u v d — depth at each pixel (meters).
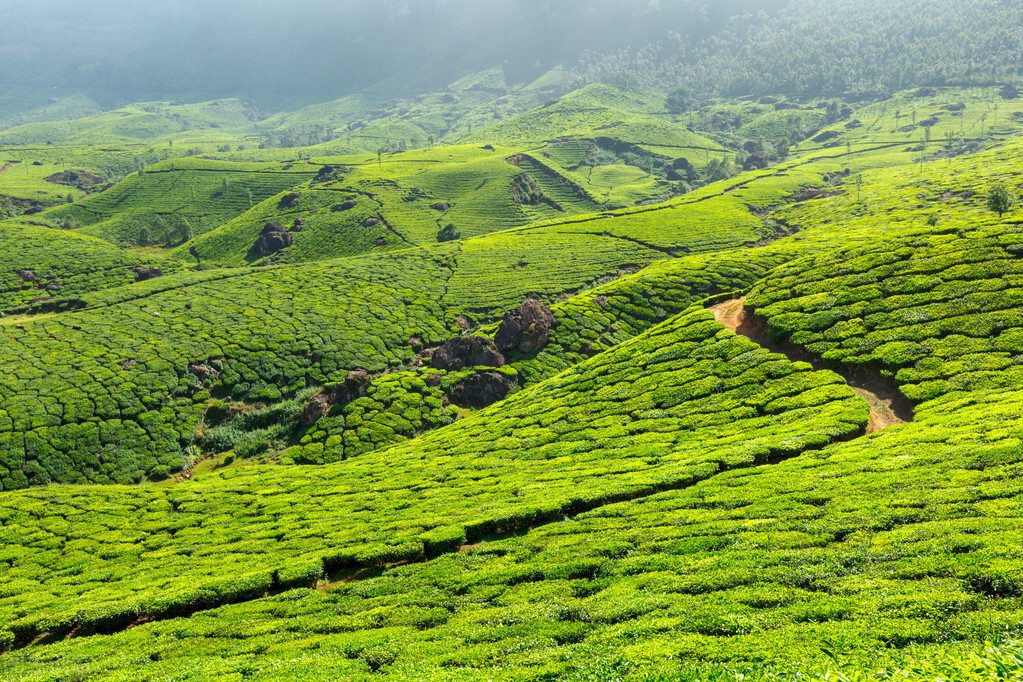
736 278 114.25
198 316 118.06
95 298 130.88
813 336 64.31
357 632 29.59
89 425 83.69
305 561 41.31
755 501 35.50
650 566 29.94
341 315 119.94
